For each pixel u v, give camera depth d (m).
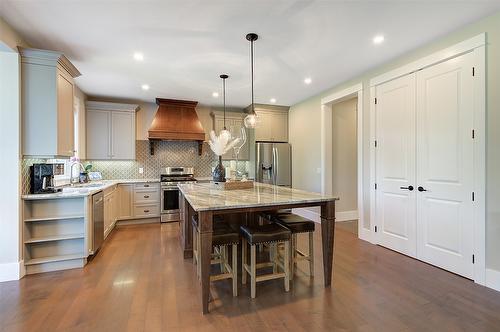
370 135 3.66
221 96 4.98
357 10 2.23
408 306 2.07
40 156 2.71
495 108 2.33
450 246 2.70
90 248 3.01
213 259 2.89
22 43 2.64
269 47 2.91
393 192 3.34
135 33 2.59
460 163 2.61
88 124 4.77
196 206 2.01
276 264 2.59
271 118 5.75
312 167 5.07
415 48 2.98
